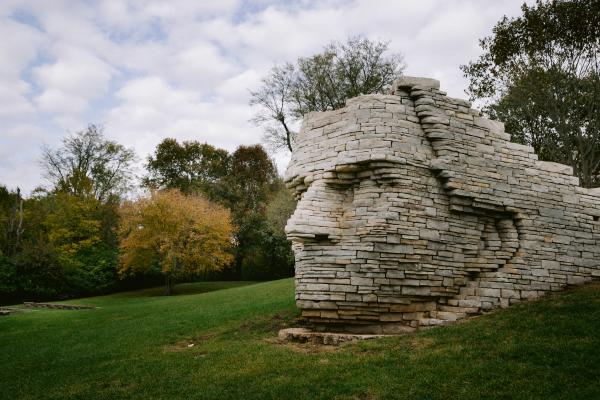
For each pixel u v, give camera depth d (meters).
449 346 10.02
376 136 12.32
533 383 7.88
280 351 11.20
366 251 11.84
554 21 24.56
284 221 41.69
